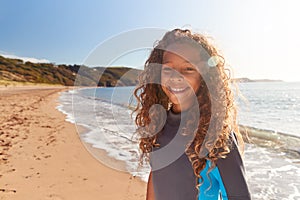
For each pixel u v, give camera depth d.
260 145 7.49
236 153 1.16
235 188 1.12
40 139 7.58
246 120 13.43
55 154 5.99
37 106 18.83
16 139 7.51
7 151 6.16
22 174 4.69
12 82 72.94
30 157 5.73
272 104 23.06
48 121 11.30
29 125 10.07
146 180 4.44
